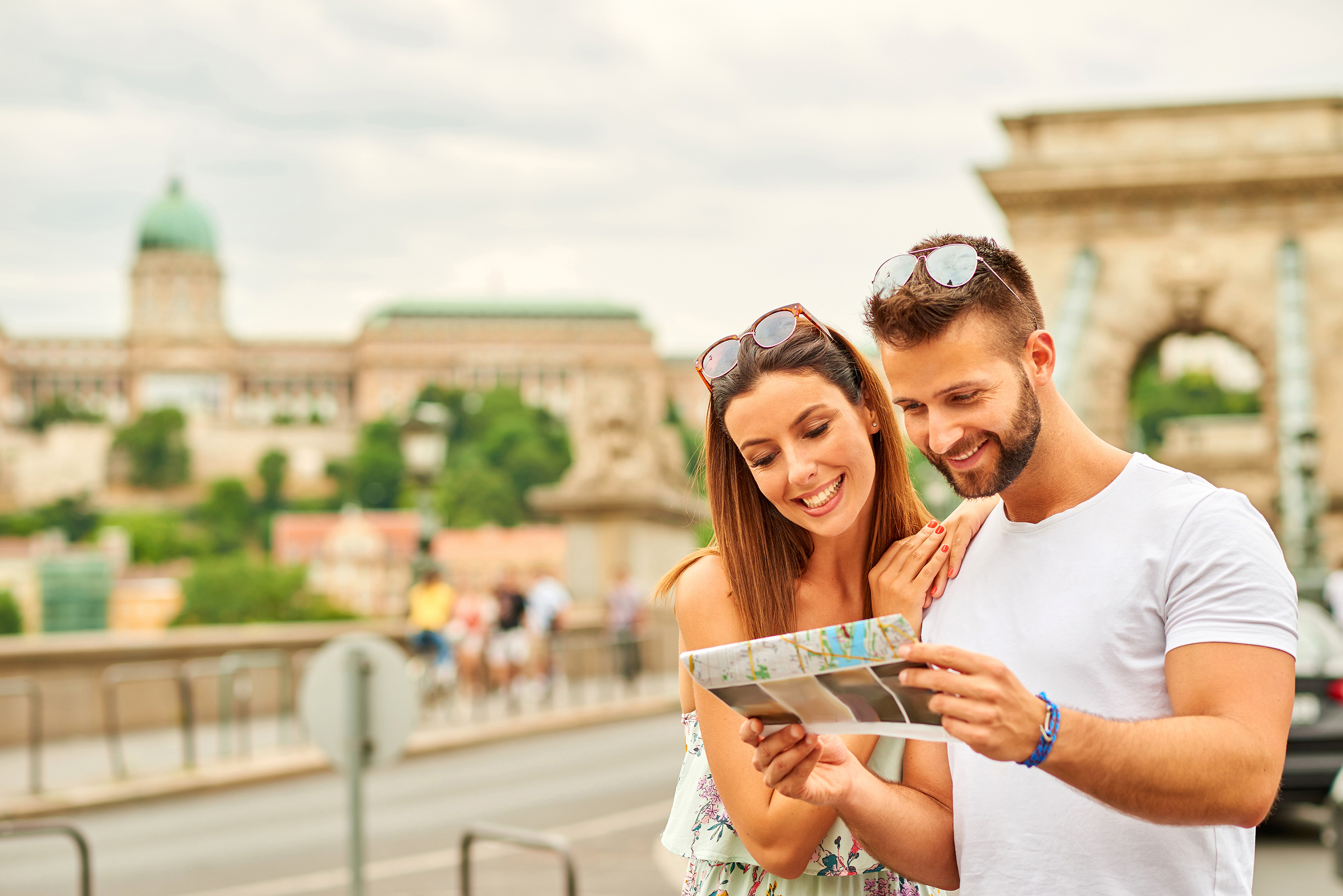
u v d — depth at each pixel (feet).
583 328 630.74
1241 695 5.72
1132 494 6.36
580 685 62.44
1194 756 5.45
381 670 19.24
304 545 493.36
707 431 7.40
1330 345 134.00
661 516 84.89
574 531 79.97
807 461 6.81
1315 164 132.77
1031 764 5.48
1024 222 139.44
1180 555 6.06
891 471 7.41
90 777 40.14
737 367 6.93
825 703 5.92
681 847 7.59
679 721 57.26
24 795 36.83
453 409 598.75
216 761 43.11
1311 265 134.72
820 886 7.36
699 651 6.01
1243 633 5.78
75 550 526.57
